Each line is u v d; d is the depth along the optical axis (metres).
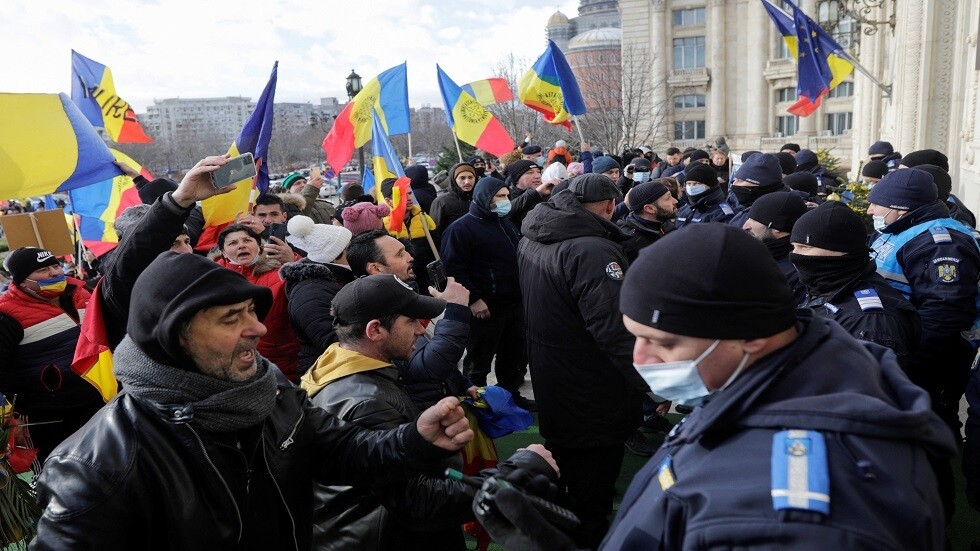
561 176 7.49
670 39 40.72
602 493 3.34
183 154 66.25
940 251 3.30
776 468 1.05
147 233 2.47
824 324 1.28
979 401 2.98
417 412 2.54
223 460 1.72
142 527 1.64
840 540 0.97
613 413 3.24
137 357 1.70
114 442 1.63
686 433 1.27
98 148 3.78
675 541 1.16
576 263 3.06
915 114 10.84
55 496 1.58
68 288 4.13
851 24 20.56
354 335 2.48
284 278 3.44
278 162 63.09
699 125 41.38
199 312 1.66
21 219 4.38
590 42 51.22
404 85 6.89
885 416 1.04
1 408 3.16
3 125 3.47
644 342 1.30
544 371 3.29
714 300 1.17
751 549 1.02
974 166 8.23
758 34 38.44
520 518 1.39
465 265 5.19
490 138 7.67
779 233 3.66
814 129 37.31
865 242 2.71
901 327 2.60
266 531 1.84
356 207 4.71
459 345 2.88
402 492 2.14
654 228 4.79
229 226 3.80
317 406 2.25
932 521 1.01
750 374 1.18
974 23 8.27
